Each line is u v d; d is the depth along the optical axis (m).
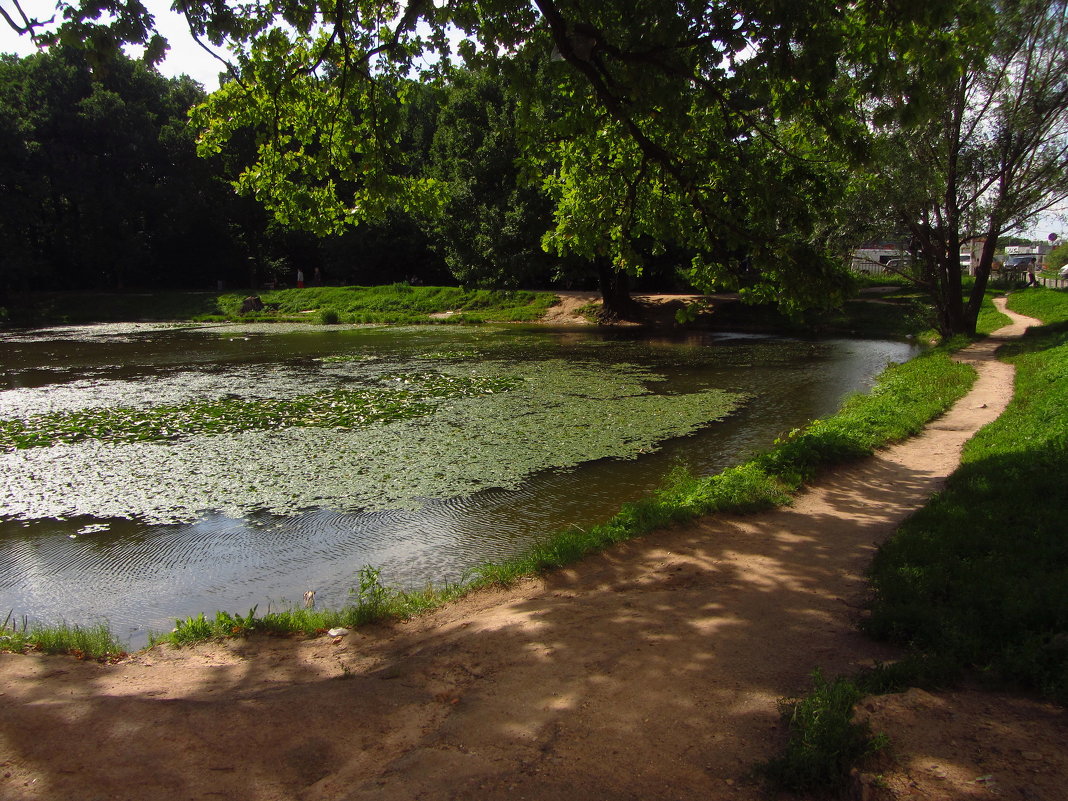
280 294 49.25
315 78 10.46
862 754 3.22
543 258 36.81
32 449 12.29
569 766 3.44
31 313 44.62
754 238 9.68
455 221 38.19
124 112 46.47
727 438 12.94
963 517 6.55
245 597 7.05
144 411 15.55
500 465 11.20
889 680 3.95
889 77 8.32
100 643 5.58
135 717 4.11
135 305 48.56
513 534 8.48
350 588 7.15
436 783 3.34
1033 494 6.91
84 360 25.05
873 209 20.56
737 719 3.80
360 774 3.49
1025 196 21.86
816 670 4.04
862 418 12.10
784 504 8.26
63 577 7.48
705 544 7.11
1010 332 25.81
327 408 15.70
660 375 20.48
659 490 9.57
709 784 3.23
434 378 20.03
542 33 9.27
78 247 48.94
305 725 4.04
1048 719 3.47
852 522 7.54
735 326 35.56
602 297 39.84
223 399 16.94
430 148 44.97
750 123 9.62
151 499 9.73
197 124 10.58
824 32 7.50
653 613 5.51
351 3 9.73
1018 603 4.44
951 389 14.77
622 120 9.38
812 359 24.00
